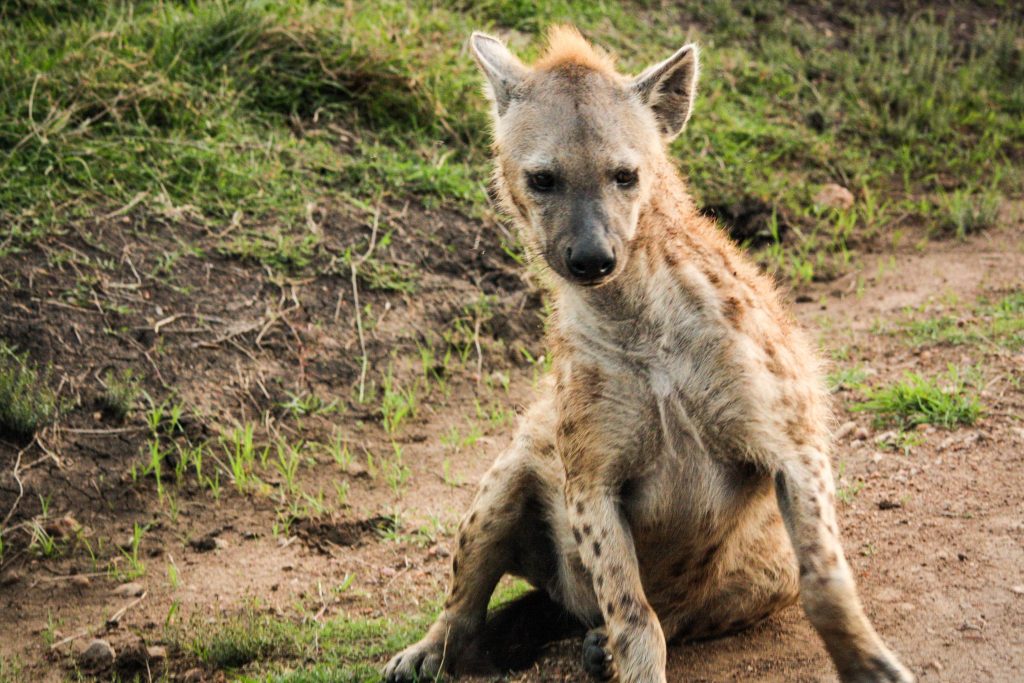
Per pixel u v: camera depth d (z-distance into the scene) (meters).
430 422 11.06
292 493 9.94
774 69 17.47
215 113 13.70
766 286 7.53
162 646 8.05
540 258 7.43
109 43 13.91
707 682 6.84
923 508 8.50
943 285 12.82
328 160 13.52
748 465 6.93
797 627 7.49
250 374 11.09
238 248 12.09
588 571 6.84
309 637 7.98
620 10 17.97
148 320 11.22
